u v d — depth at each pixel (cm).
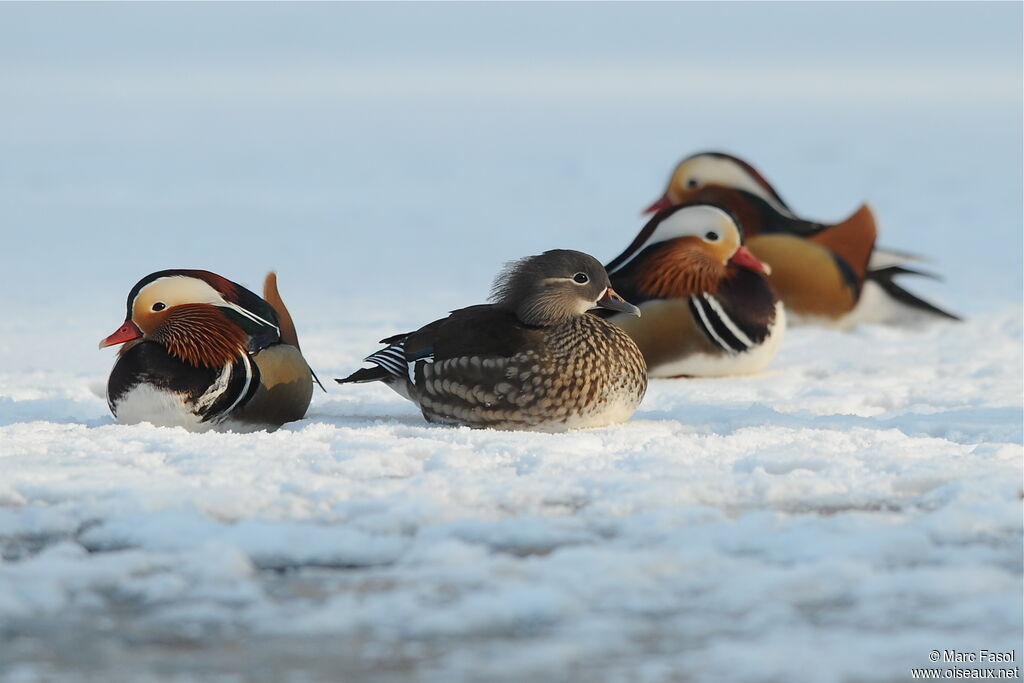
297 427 1236
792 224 2056
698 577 755
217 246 3344
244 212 4100
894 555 785
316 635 691
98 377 1559
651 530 827
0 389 1445
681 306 1594
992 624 692
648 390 1498
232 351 1202
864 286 2036
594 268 1218
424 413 1252
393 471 980
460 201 4400
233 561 776
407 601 727
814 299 2028
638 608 717
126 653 673
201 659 666
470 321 1222
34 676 647
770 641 676
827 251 2019
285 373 1230
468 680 641
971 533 821
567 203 4359
